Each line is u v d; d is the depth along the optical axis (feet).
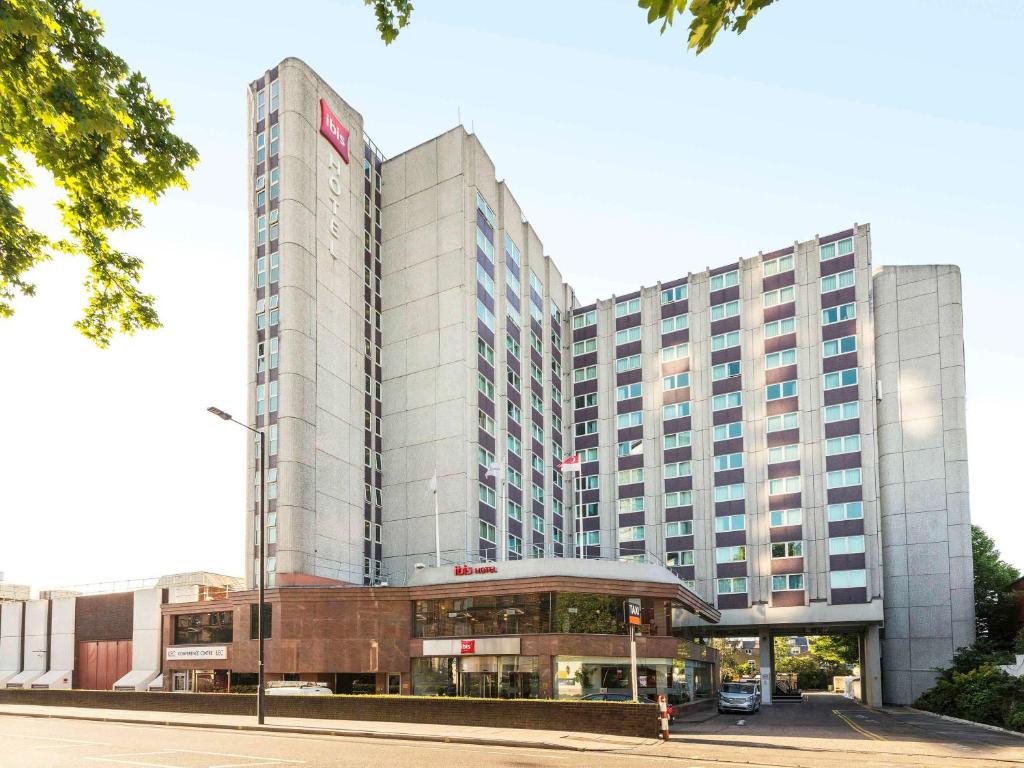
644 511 270.67
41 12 32.45
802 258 260.42
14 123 35.76
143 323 46.85
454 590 168.35
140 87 39.32
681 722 137.59
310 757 71.82
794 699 279.69
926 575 236.43
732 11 19.84
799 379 254.06
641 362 282.56
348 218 231.91
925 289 250.16
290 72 219.41
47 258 43.62
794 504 247.29
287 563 193.47
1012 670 181.37
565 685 155.43
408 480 227.20
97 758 70.44
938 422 242.17
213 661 184.75
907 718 159.33
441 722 105.19
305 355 206.59
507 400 245.24
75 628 220.43
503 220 257.14
